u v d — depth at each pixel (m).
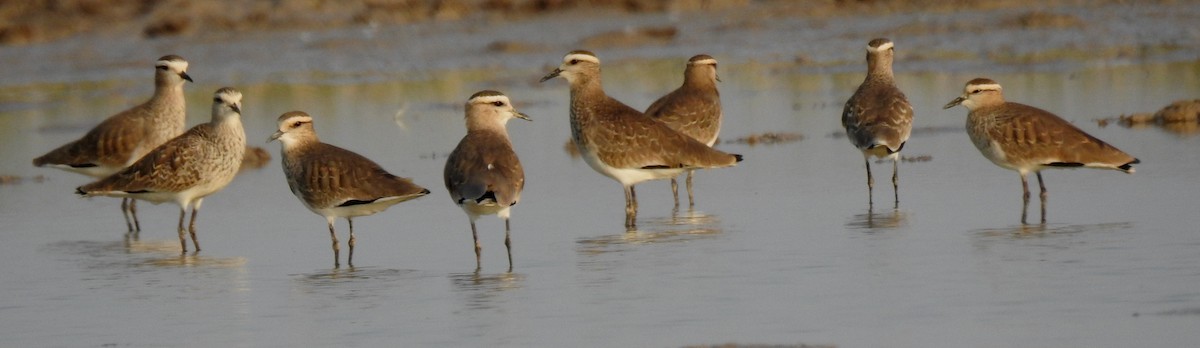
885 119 18.62
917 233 15.95
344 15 40.22
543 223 17.62
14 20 39.62
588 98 18.22
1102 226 15.80
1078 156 16.88
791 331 11.89
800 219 17.14
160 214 19.56
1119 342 11.14
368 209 15.88
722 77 32.03
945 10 39.72
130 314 13.61
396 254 16.09
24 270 15.89
